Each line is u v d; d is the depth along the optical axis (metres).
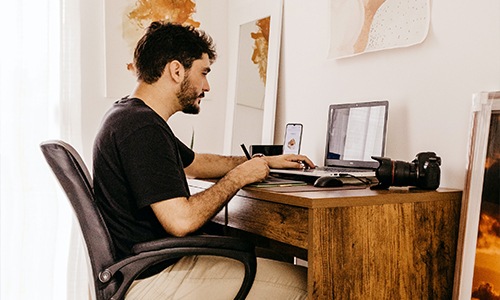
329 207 1.51
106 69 2.93
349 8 2.31
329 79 2.46
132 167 1.59
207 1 3.19
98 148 1.67
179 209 1.58
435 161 1.74
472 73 1.82
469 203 1.66
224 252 1.58
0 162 2.66
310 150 2.58
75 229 2.79
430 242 1.69
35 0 2.73
